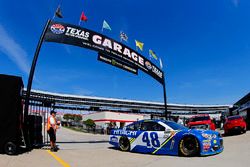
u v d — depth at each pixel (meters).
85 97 61.06
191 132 8.78
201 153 8.45
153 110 70.69
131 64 15.81
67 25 12.41
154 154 9.64
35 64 11.16
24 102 10.79
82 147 12.08
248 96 23.70
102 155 9.41
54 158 8.39
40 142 11.13
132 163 7.75
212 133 9.02
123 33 17.05
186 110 74.69
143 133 10.06
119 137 10.95
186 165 7.13
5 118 8.53
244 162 7.15
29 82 10.86
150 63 17.50
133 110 68.75
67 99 58.25
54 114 10.40
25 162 7.40
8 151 8.48
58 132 35.59
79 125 62.22
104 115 53.72
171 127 9.48
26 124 9.98
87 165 7.42
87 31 13.20
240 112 25.62
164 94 18.89
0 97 8.57
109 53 14.27
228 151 9.40
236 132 18.92
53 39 11.84
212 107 78.25
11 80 8.78
